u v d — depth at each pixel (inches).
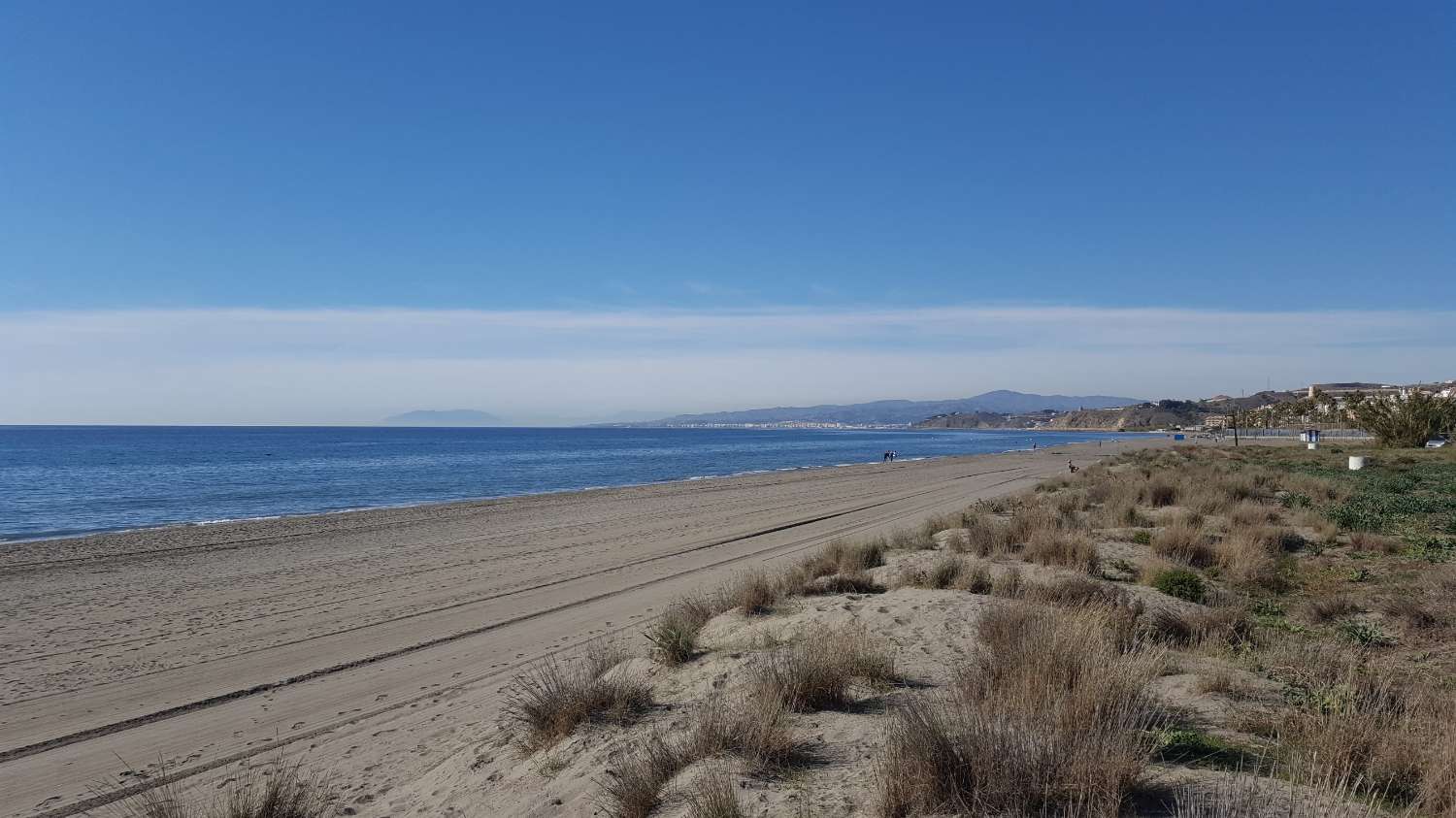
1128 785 155.3
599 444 5807.1
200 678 414.3
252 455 3619.6
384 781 258.2
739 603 421.7
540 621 521.0
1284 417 6756.9
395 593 634.2
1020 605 297.7
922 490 1637.6
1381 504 823.7
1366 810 147.8
